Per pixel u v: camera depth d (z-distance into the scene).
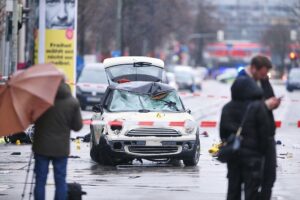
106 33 128.88
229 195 22.77
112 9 125.94
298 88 149.88
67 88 23.94
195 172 35.50
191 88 148.75
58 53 71.38
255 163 22.20
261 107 22.25
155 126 37.03
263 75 22.88
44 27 71.19
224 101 118.69
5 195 28.73
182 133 37.19
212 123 59.56
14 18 61.56
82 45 111.94
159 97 38.94
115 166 37.66
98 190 29.95
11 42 61.81
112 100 38.88
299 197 28.52
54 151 23.67
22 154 42.06
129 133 36.97
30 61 74.62
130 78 49.50
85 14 110.00
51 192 29.39
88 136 49.31
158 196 28.61
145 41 147.88
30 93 23.03
